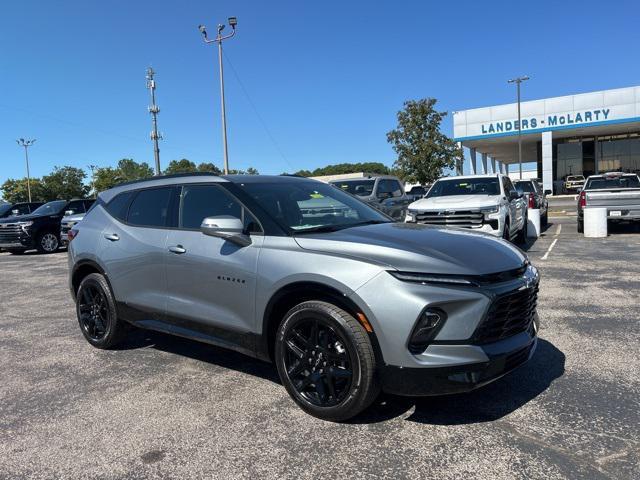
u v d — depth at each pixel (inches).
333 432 134.9
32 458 127.8
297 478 115.0
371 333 129.6
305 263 141.3
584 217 553.0
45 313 292.4
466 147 2018.9
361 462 120.3
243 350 160.2
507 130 1718.8
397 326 125.6
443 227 172.2
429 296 125.1
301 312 141.1
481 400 149.9
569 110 1627.7
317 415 141.7
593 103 1593.3
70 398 164.2
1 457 128.7
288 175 204.8
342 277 133.5
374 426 137.3
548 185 1691.7
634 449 121.3
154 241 185.5
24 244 692.1
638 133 1819.6
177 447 130.6
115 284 201.8
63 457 127.7
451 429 134.1
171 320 180.7
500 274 133.7
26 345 226.7
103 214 216.5
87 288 216.2
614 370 168.4
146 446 131.6
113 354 208.5
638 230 596.4
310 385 143.9
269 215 159.2
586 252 430.9
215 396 161.2
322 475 115.7
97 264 207.9
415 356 125.7
